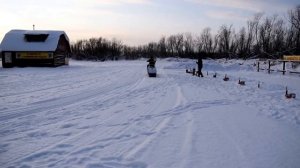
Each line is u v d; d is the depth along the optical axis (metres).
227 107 11.05
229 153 6.20
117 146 6.56
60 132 7.62
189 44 94.81
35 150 6.32
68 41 49.47
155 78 23.20
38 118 9.16
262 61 47.97
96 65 49.78
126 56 94.62
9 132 7.63
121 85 18.25
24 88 16.55
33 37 44.22
